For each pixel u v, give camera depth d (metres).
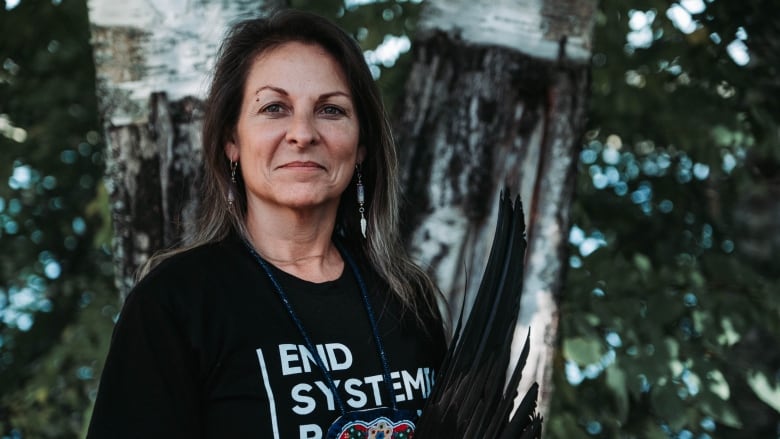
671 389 3.29
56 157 5.39
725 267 3.74
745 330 3.59
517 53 2.33
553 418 3.62
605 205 4.48
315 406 1.65
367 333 1.79
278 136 1.76
